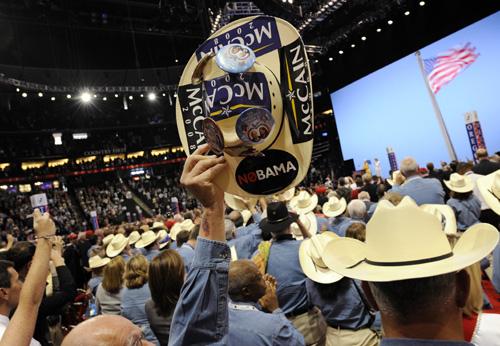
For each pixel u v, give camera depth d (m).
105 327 1.00
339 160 24.78
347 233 2.87
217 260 1.00
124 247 5.95
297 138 1.04
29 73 22.31
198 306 0.97
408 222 1.02
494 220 4.30
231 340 1.71
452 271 0.89
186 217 8.84
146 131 33.50
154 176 31.77
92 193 28.09
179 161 32.50
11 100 24.58
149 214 26.95
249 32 1.13
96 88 22.22
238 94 1.01
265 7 13.97
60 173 27.56
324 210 5.45
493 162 4.96
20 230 19.31
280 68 1.07
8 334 1.27
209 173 0.98
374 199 7.29
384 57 17.72
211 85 1.04
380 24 16.30
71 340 0.98
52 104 27.23
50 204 25.00
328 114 25.00
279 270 2.76
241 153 1.00
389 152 15.09
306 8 14.54
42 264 1.40
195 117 1.17
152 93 23.55
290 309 2.73
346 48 19.30
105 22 20.52
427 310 0.90
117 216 24.69
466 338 1.23
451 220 2.99
